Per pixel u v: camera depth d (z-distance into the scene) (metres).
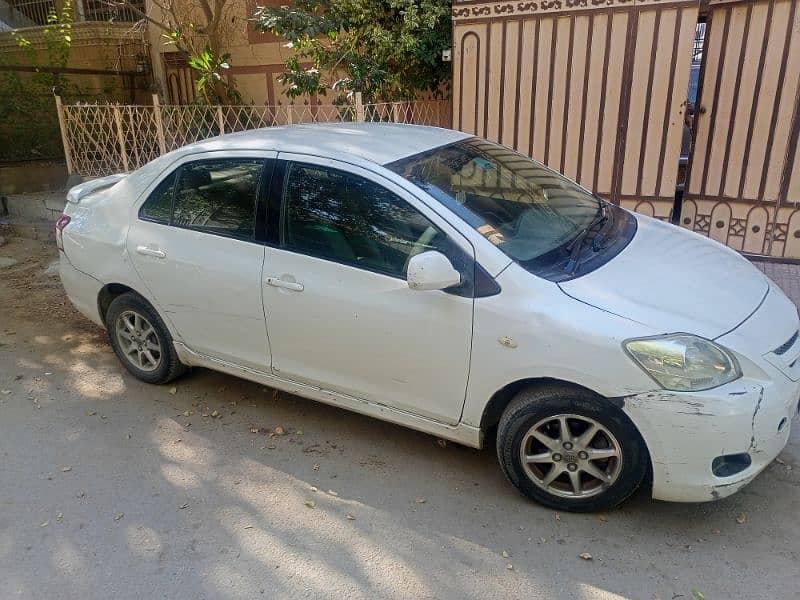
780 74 5.74
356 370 3.32
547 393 2.84
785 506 3.00
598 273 2.98
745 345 2.69
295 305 3.37
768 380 2.63
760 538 2.81
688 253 3.39
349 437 3.71
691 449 2.60
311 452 3.57
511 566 2.70
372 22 7.98
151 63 11.12
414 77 8.22
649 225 3.80
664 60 6.02
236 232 3.61
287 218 3.43
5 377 4.51
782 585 2.55
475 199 3.28
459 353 2.96
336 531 2.95
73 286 4.44
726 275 3.20
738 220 6.31
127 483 3.33
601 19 6.14
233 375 4.05
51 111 9.94
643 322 2.68
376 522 3.00
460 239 2.97
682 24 5.85
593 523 2.94
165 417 3.97
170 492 3.25
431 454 3.52
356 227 3.23
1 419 3.97
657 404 2.59
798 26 5.56
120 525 3.02
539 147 6.80
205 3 9.14
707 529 2.88
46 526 3.02
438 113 8.14
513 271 2.88
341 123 4.29
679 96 6.06
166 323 4.04
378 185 3.19
